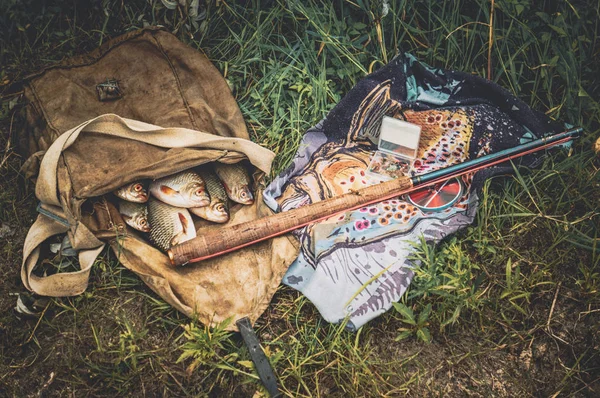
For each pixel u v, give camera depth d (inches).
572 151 45.9
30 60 47.6
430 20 47.6
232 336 40.3
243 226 41.2
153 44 45.1
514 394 39.4
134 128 42.4
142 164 42.1
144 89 44.6
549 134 46.0
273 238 42.1
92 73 44.5
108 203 42.1
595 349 40.3
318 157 45.2
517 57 47.9
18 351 39.9
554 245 42.5
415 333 40.5
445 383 39.5
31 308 40.8
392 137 44.9
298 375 38.9
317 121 46.5
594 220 43.8
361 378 39.2
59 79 44.0
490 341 40.5
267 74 47.2
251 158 43.4
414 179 43.2
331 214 42.3
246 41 47.9
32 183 44.0
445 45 48.1
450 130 45.6
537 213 44.0
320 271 41.4
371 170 44.7
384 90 45.9
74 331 40.4
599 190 44.6
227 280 41.2
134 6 48.1
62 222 41.4
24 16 47.8
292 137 45.9
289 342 40.3
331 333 40.3
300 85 46.7
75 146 41.9
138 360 39.5
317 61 47.3
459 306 40.1
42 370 39.5
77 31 48.2
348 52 46.8
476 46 48.2
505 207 44.2
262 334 40.7
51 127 43.0
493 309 41.3
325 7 47.3
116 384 39.0
